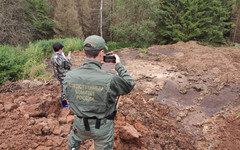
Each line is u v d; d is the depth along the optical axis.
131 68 9.21
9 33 14.05
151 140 3.70
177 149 3.75
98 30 29.22
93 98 1.76
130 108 4.85
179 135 4.37
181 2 19.09
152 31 21.48
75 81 1.81
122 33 19.94
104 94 1.74
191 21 19.45
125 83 1.86
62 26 24.72
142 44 20.16
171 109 5.74
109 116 1.88
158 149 3.54
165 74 8.34
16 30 14.91
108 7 28.03
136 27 20.28
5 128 3.27
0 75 6.84
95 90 1.75
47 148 2.91
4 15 14.25
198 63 9.68
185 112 5.58
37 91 5.91
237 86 6.98
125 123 3.78
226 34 21.80
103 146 1.92
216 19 19.66
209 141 4.36
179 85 7.21
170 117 5.44
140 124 4.01
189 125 5.08
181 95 6.62
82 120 1.83
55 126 3.46
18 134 3.15
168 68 9.12
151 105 5.84
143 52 12.41
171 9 19.91
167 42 22.00
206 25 19.81
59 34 24.30
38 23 20.95
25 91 5.94
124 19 21.08
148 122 4.43
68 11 24.55
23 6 16.58
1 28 14.06
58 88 6.21
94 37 1.83
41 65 8.27
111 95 1.77
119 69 2.04
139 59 11.12
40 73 7.91
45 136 3.19
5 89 6.12
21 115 3.70
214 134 4.58
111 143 1.96
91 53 1.82
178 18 20.09
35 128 3.24
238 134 4.40
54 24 23.75
